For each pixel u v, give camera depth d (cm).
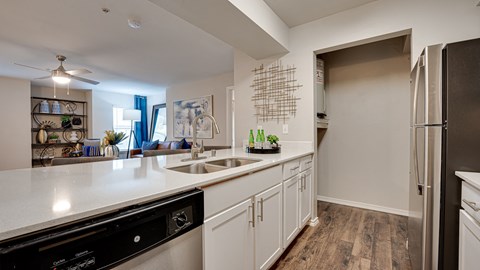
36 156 577
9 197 77
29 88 527
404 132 272
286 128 266
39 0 211
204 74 499
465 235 108
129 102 735
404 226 240
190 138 577
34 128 574
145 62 405
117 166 144
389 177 281
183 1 163
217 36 221
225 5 169
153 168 136
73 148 605
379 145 287
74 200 74
